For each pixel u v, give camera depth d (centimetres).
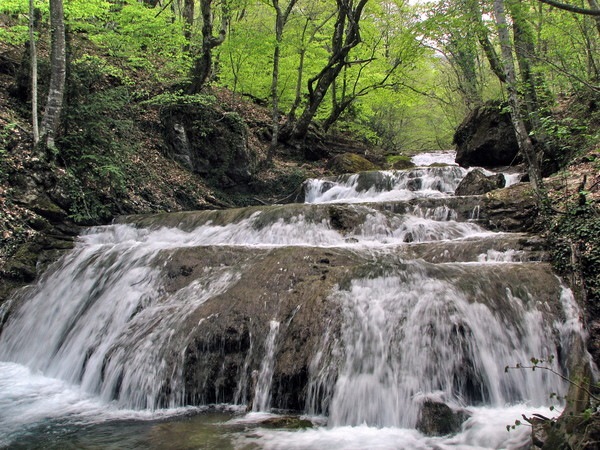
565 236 652
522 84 864
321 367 516
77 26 1509
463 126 1669
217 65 1905
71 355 674
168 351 569
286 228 938
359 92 1948
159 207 1278
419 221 903
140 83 1580
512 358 516
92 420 500
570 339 536
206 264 744
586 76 1026
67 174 1088
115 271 802
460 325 516
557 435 345
